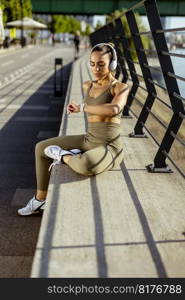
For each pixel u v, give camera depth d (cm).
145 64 629
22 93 1680
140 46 643
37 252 316
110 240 338
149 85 646
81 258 310
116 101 429
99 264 304
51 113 1265
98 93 440
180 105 494
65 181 450
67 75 2505
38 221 492
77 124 747
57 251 318
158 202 417
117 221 371
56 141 472
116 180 464
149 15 507
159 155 509
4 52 5131
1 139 934
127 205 405
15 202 563
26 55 4641
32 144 899
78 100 1050
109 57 430
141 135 675
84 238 338
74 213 381
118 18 771
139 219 377
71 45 9031
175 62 638
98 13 5494
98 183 451
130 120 808
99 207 396
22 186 631
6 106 1364
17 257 410
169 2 5344
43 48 6712
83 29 6156
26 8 6662
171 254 323
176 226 368
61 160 453
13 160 773
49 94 1667
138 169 511
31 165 743
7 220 496
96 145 455
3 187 625
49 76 2427
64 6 5497
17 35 8281
